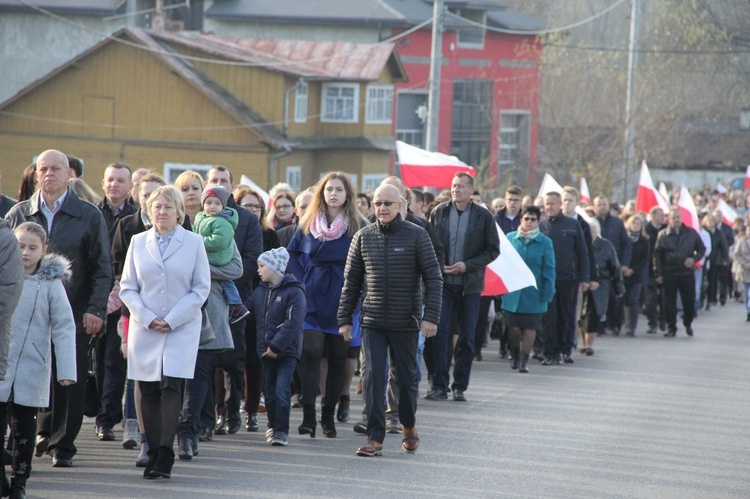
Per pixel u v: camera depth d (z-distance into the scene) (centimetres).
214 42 9244
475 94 10656
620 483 1706
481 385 2684
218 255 1780
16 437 1473
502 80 10912
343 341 1983
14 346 1470
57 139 8806
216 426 2008
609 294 3931
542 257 2917
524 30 10950
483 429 2114
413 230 1836
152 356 1605
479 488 1641
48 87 8794
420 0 10725
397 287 1823
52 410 1680
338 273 1989
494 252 2441
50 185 1686
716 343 3809
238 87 8719
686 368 3116
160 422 1634
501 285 2748
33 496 1491
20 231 1507
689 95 11031
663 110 9256
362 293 1886
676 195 7412
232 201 1986
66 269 1536
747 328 4391
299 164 8900
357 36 10175
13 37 10675
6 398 1447
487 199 8731
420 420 2192
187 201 1866
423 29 10206
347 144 9031
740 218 5997
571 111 9075
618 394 2603
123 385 1905
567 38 11025
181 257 1631
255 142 8419
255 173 8438
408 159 3288
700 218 5850
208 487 1577
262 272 1898
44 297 1503
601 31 13975
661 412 2370
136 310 1606
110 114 8706
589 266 3139
